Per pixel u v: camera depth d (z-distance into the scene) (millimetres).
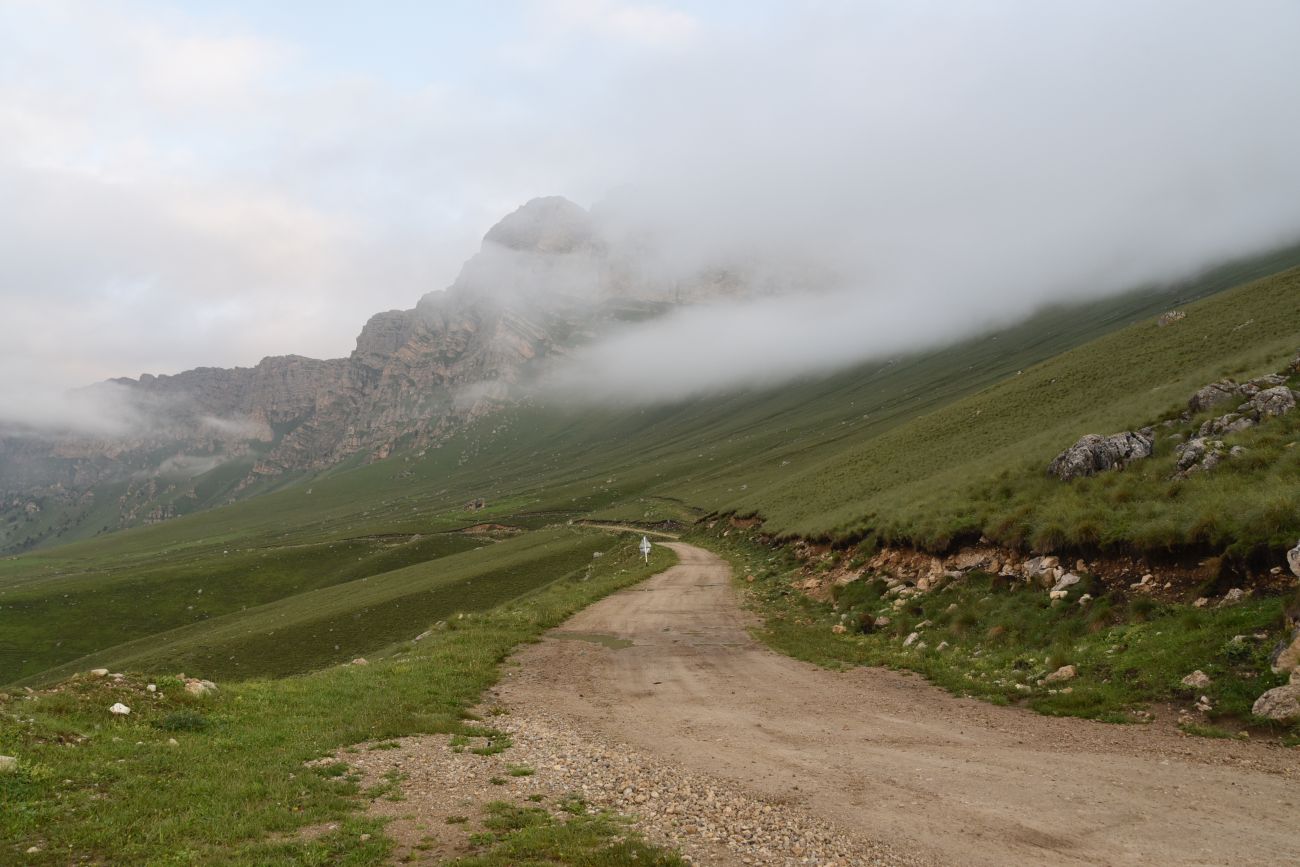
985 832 9703
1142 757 12406
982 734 14602
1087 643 18500
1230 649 15109
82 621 125688
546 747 14898
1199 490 21297
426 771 13133
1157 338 65938
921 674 20547
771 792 11711
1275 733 12531
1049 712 15703
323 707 17516
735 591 42656
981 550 27422
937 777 12094
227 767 12570
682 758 13875
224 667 74625
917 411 169000
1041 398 63750
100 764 12023
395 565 152625
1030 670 18625
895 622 26266
